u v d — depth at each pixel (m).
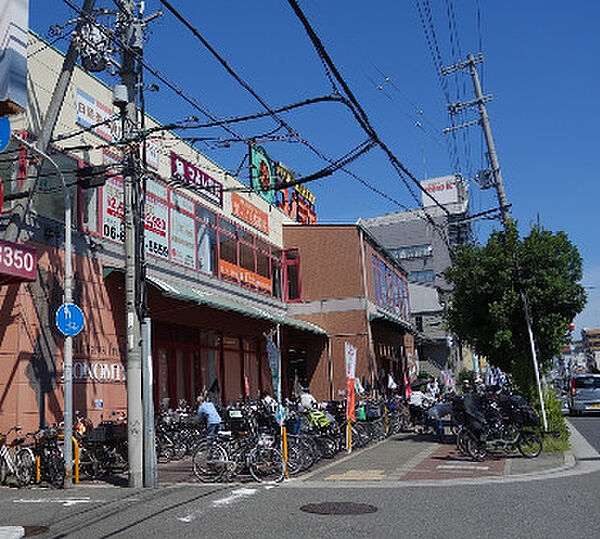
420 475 11.81
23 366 13.54
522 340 16.55
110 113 17.48
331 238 28.53
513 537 7.00
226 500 9.71
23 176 14.21
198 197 21.98
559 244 16.50
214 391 21.72
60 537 7.59
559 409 15.83
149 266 18.50
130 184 12.55
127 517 8.65
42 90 15.12
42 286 14.30
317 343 27.81
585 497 9.25
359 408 17.73
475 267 17.05
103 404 15.62
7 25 8.51
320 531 7.46
